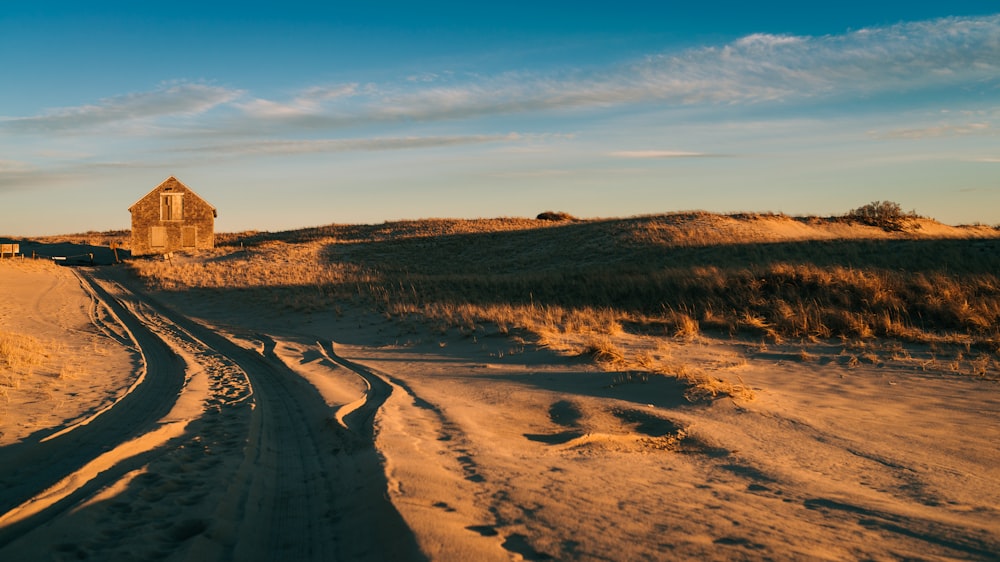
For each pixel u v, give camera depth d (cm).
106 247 9556
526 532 430
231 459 709
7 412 976
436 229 7925
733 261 3625
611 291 2848
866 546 396
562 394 1122
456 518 462
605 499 513
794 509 486
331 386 1341
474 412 986
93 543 438
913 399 1002
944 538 412
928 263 2911
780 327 1864
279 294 3688
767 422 862
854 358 1380
